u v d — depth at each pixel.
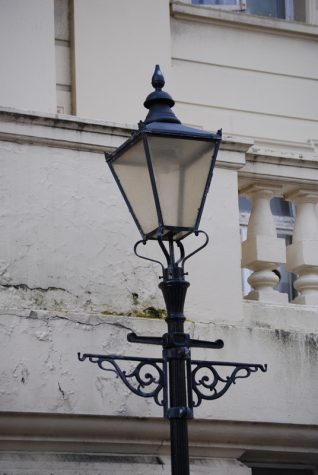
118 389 7.87
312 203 9.19
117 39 11.69
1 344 7.64
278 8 13.27
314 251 9.05
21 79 10.61
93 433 7.86
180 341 6.61
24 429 7.68
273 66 12.88
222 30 12.69
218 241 8.52
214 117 12.41
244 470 8.21
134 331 8.02
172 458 6.46
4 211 7.96
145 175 6.66
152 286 8.26
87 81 11.45
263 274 8.90
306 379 8.47
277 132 12.72
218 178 8.63
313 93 13.05
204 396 6.66
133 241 8.26
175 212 6.61
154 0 11.96
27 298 7.90
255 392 8.28
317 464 8.84
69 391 7.74
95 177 8.26
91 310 8.05
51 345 7.77
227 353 8.27
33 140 8.11
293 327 8.75
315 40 13.19
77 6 11.59
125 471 7.82
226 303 8.45
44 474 7.62
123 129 8.34
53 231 8.06
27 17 10.75
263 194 9.02
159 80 7.10
